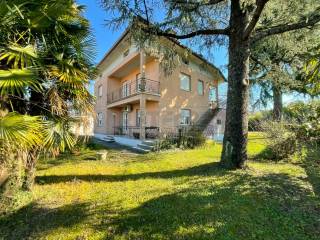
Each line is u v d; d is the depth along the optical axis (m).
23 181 4.35
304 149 8.05
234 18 6.57
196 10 6.58
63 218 3.76
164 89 15.46
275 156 8.59
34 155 4.41
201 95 18.77
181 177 6.08
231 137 6.70
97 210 4.05
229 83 6.79
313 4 6.48
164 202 4.34
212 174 6.20
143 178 6.11
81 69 4.56
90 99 4.59
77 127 4.47
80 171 6.96
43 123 3.83
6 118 2.92
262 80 14.70
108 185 5.47
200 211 3.96
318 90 4.16
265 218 3.77
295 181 5.62
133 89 17.95
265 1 5.28
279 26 6.47
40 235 3.29
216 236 3.24
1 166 3.62
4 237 3.27
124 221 3.64
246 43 6.49
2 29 3.37
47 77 3.98
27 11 3.59
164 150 11.59
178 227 3.45
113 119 20.84
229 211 3.97
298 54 10.69
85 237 3.22
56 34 4.12
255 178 5.80
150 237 3.22
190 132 13.45
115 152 11.38
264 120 12.27
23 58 3.34
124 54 16.97
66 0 3.90
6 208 3.85
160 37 7.45
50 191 4.98
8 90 3.09
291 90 13.00
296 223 3.64
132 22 6.43
